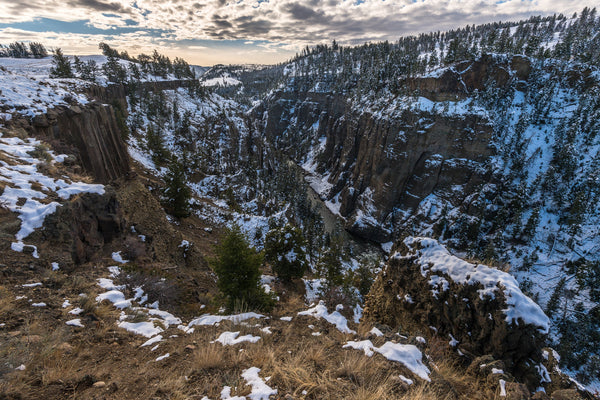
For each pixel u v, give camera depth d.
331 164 191.62
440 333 7.75
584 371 65.06
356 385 4.00
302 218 125.12
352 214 137.38
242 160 116.50
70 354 5.18
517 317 6.19
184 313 11.34
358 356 4.88
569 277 85.44
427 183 118.62
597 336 70.62
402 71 158.62
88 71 105.19
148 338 6.46
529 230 94.94
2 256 8.20
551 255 92.31
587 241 90.75
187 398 3.70
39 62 175.12
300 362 4.59
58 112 22.17
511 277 6.98
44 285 7.83
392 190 124.38
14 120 17.94
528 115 116.88
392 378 4.23
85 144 24.42
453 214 110.31
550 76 125.56
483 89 120.69
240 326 6.53
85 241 12.40
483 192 106.94
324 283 33.84
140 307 8.68
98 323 6.70
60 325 6.17
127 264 13.62
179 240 25.56
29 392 3.83
